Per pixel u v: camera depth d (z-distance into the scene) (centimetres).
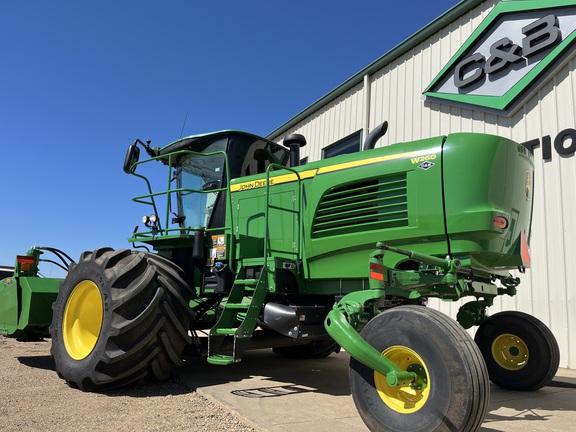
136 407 342
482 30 699
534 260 614
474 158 333
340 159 407
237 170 502
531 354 415
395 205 362
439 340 249
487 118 697
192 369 504
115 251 424
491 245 331
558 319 583
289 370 507
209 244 469
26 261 543
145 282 390
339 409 338
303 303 431
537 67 629
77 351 419
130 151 483
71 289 432
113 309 380
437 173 343
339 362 570
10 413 319
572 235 580
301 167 435
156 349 391
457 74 735
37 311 510
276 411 329
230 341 423
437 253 341
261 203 462
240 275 431
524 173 369
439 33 790
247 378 457
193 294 427
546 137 618
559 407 360
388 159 372
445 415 238
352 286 394
